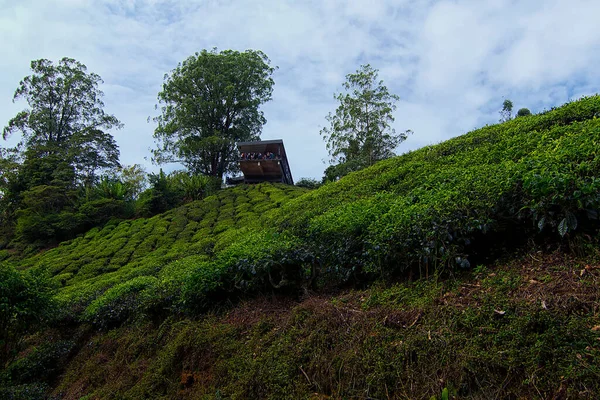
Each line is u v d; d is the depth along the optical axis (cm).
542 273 381
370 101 2383
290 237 745
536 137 676
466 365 299
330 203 934
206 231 1506
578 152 467
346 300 486
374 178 999
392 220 538
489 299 358
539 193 417
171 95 2902
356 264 538
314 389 364
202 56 2900
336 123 2448
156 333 642
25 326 754
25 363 730
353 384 341
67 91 3159
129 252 1453
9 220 2352
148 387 509
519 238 454
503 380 283
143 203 2059
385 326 386
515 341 298
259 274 580
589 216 379
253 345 462
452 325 345
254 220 1410
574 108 756
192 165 2892
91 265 1367
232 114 3073
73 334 833
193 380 482
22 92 3094
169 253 1299
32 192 2162
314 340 406
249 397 396
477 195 490
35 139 3114
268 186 2178
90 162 2872
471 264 457
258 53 3155
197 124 2881
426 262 449
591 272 354
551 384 263
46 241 1944
